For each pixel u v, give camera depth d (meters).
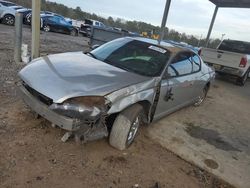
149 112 4.10
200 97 6.79
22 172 2.94
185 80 5.04
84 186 2.95
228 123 6.23
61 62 3.87
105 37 9.92
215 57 10.92
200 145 4.66
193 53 5.65
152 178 3.37
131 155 3.72
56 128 3.89
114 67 4.05
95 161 3.40
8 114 4.08
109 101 3.23
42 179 2.91
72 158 3.35
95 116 3.14
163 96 4.33
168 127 5.09
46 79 3.34
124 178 3.23
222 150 4.68
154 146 4.18
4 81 5.48
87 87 3.24
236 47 12.32
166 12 10.87
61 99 3.07
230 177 3.86
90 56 4.48
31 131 3.73
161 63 4.39
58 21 21.77
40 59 4.02
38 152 3.32
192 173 3.73
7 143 3.37
